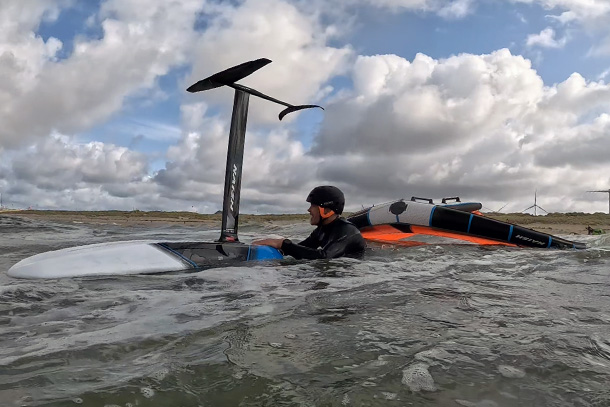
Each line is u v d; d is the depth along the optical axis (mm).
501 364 1630
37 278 3438
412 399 1345
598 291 3064
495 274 3838
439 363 1630
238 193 4543
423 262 4508
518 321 2244
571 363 1647
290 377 1493
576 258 4883
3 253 5578
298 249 4621
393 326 2127
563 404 1332
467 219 6543
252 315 2311
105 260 3742
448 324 2174
